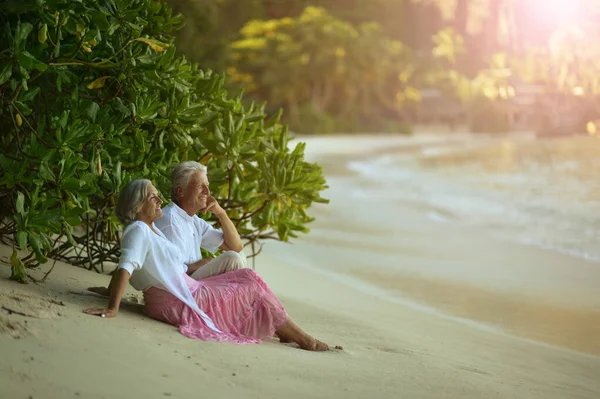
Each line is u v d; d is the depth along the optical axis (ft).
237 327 17.15
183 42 75.87
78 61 18.90
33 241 16.46
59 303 16.28
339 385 14.73
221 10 253.03
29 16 18.37
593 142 264.52
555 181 110.42
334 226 53.16
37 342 13.50
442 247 46.37
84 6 17.74
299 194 23.66
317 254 40.32
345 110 266.36
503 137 298.35
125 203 16.79
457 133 311.68
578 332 27.07
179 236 17.62
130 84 20.17
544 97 331.77
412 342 21.75
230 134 22.54
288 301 25.98
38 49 17.94
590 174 125.59
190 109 21.34
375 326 23.44
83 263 22.49
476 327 26.71
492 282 35.83
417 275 36.63
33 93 17.87
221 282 17.39
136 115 19.83
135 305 18.11
